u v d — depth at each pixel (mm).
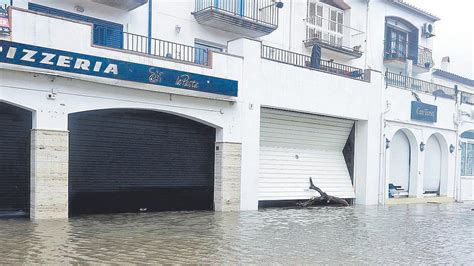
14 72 10227
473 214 15555
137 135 12781
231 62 14094
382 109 19156
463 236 10469
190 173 13938
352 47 20750
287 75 15742
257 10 16938
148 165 13062
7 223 10164
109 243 8320
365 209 16531
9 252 7355
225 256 7605
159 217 12102
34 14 10344
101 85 11531
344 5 20562
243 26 16125
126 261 7008
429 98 21516
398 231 11023
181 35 15375
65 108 10992
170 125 13430
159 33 14898
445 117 22391
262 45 15461
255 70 14812
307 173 17375
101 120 12078
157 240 8789
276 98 15422
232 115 14258
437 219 13828
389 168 19766
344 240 9508
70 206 11719
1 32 9859
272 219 12539
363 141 18625
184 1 15453
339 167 18688
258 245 8648
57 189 10875
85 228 9828
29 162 11070
